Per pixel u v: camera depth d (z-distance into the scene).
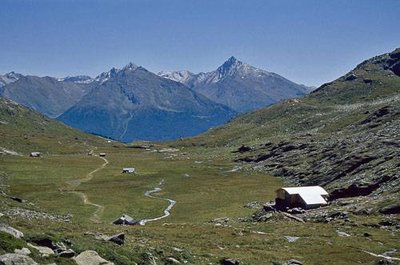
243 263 52.97
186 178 185.50
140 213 118.81
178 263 43.81
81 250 34.06
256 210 118.00
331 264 60.47
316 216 100.44
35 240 32.00
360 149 156.38
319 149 192.25
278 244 72.06
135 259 38.72
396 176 113.31
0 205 82.62
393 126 183.75
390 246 71.56
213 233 78.31
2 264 24.50
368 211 95.94
